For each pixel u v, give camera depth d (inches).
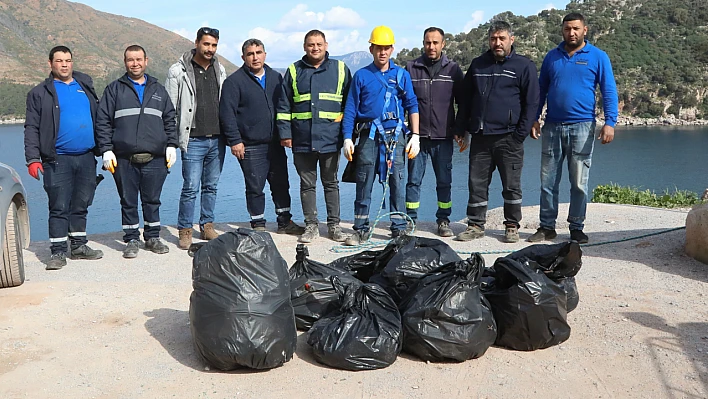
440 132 305.7
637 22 4375.0
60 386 161.6
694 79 3809.1
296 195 811.4
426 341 168.9
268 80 315.6
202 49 299.9
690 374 162.7
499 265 185.3
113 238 343.9
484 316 172.4
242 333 162.1
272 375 165.5
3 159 1808.6
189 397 154.9
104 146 285.6
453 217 719.1
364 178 303.1
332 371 167.3
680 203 444.5
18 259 238.5
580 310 209.2
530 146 1943.9
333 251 294.5
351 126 296.4
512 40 291.3
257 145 319.6
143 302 224.1
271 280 169.0
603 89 282.7
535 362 171.9
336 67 305.7
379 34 287.4
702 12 4384.8
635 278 243.6
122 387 160.9
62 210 276.4
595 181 1457.9
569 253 192.7
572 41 284.5
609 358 173.2
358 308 175.9
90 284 245.8
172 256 295.6
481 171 308.2
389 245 212.5
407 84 296.5
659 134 3019.2
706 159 1903.3
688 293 225.0
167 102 294.7
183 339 190.5
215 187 320.5
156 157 296.0
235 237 172.4
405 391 156.3
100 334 194.5
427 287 176.9
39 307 216.5
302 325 193.8
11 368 171.6
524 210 390.0
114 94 286.8
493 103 292.4
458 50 3400.6
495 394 154.6
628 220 350.9
